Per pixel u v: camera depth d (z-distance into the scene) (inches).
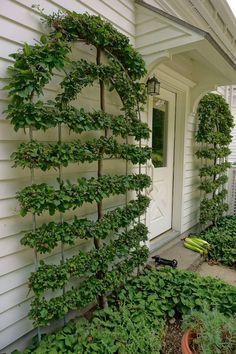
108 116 82.9
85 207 89.6
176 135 161.2
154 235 147.3
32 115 61.6
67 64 70.7
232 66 119.9
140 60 90.7
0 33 60.7
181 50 95.5
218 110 184.9
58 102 69.1
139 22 99.6
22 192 64.0
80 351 66.0
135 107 104.5
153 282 98.7
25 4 65.2
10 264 67.1
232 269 134.8
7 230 65.9
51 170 76.2
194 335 67.3
